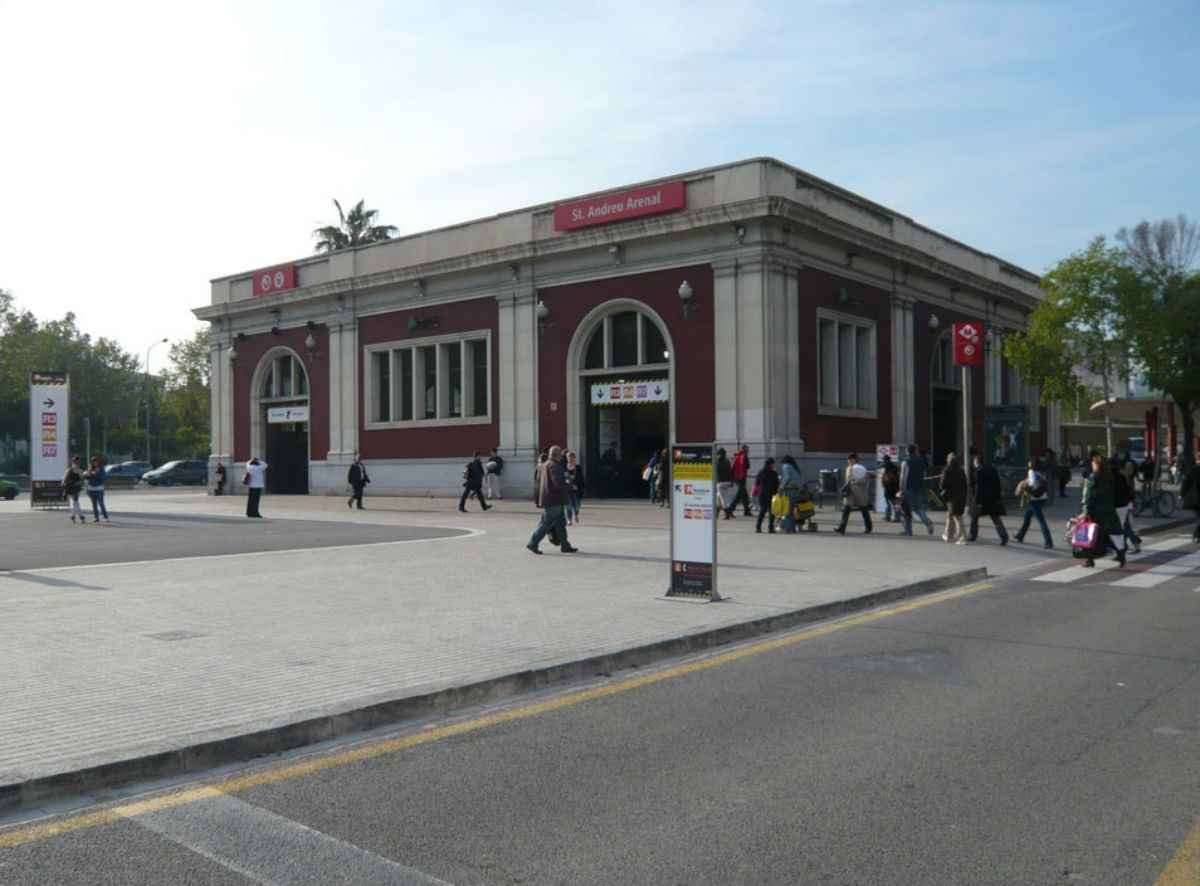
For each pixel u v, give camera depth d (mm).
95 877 4316
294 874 4355
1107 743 6254
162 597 11562
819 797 5289
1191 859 4492
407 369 37531
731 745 6246
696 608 10883
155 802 5270
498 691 7543
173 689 7156
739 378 28312
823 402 30641
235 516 27625
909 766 5801
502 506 30766
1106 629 10391
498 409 34125
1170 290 32031
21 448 96000
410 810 5141
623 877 4312
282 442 42656
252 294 42344
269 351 41906
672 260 29781
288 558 15875
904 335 34281
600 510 28016
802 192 29641
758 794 5336
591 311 31547
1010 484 29906
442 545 18172
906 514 20703
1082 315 31766
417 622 9961
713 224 28469
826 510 27109
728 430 28438
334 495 39156
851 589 12438
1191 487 20469
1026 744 6234
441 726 6770
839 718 6867
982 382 40000
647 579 13305
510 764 5914
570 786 5496
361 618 10180
